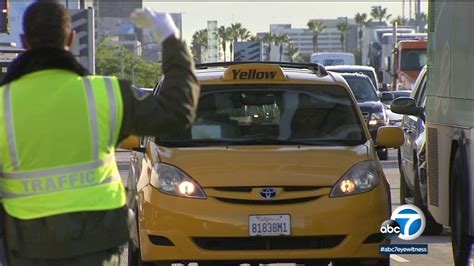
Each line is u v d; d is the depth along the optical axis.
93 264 11.29
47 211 11.12
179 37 11.41
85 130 11.16
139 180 21.89
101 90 11.23
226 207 20.44
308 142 22.52
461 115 22.44
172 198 20.66
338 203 20.61
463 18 22.41
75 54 11.82
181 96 11.24
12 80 11.39
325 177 20.81
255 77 23.62
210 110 23.06
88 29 115.25
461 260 22.50
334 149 22.02
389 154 70.88
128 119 11.28
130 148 22.78
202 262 20.97
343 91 23.64
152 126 11.25
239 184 20.56
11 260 11.49
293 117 23.02
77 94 11.20
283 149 21.89
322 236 20.56
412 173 31.92
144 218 21.00
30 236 11.17
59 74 11.30
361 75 63.38
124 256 25.84
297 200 20.61
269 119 22.98
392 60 105.62
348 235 20.53
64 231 11.09
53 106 11.16
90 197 11.19
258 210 20.41
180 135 22.58
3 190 11.41
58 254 11.18
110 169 11.39
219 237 20.42
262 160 21.25
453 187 23.11
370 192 20.92
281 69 23.78
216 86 23.53
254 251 20.50
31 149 11.14
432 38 26.17
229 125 22.80
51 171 11.15
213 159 21.30
